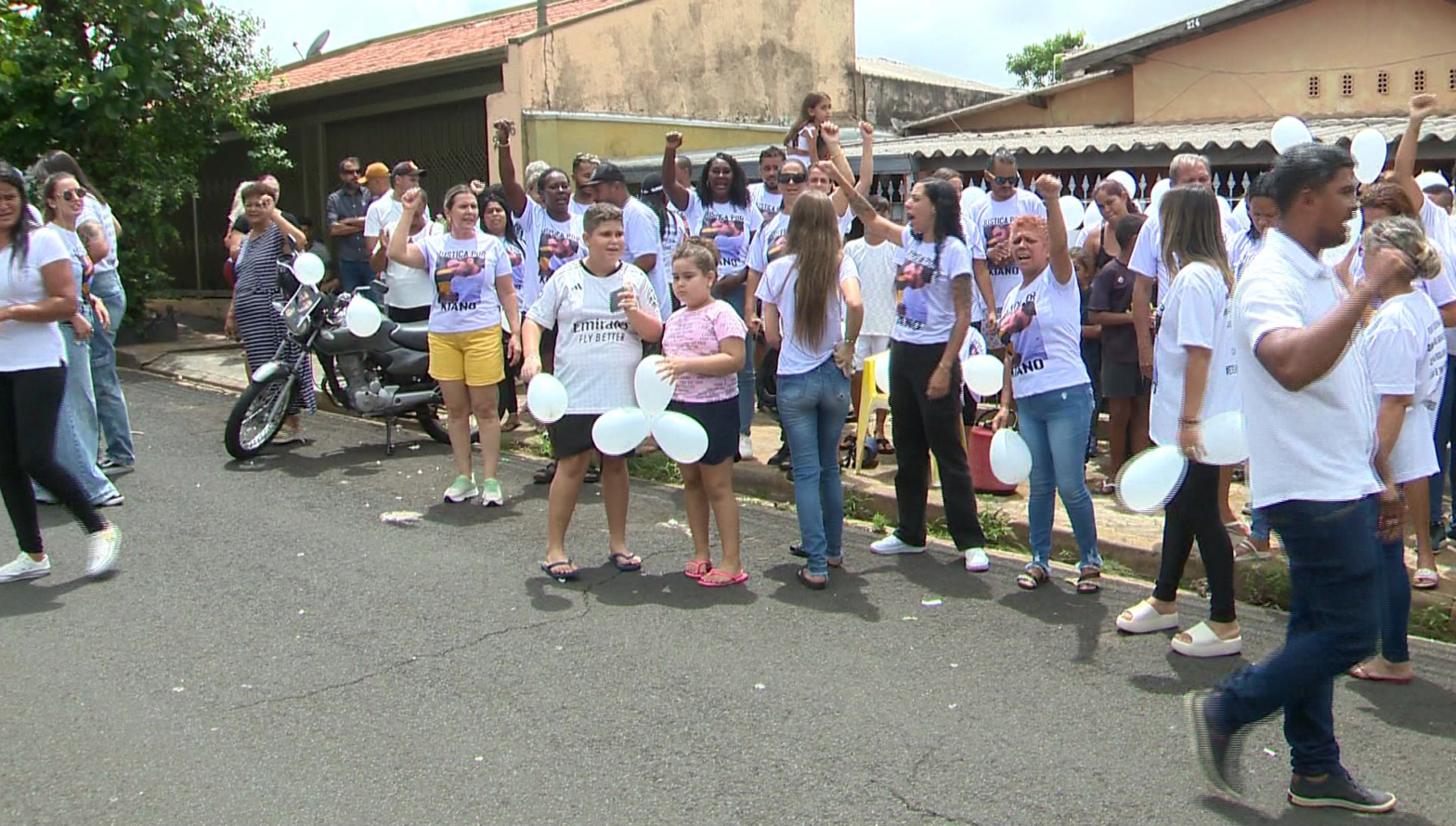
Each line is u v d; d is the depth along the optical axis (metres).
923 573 6.29
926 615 5.66
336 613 5.70
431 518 7.35
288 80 17.67
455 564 6.45
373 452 9.18
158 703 4.71
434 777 4.11
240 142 17.38
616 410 5.92
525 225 9.23
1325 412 3.62
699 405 5.94
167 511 7.48
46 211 7.60
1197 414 4.67
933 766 4.17
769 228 7.86
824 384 6.01
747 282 8.33
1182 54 15.56
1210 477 5.05
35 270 5.89
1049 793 3.98
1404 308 4.76
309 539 6.90
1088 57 15.95
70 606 5.81
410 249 7.52
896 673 4.98
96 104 13.40
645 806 3.92
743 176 8.88
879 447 8.62
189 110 14.51
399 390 8.98
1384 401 4.77
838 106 18.31
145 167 14.02
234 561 6.49
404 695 4.78
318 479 8.32
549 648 5.27
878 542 6.64
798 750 4.30
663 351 6.11
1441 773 4.09
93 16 13.39
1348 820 3.80
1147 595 5.91
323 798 3.97
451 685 4.88
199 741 4.39
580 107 14.49
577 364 6.11
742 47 16.61
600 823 3.81
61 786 4.07
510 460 8.90
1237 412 4.91
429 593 5.99
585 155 9.56
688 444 5.74
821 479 6.22
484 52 14.06
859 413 8.02
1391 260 3.30
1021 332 5.82
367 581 6.17
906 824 3.79
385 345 8.90
